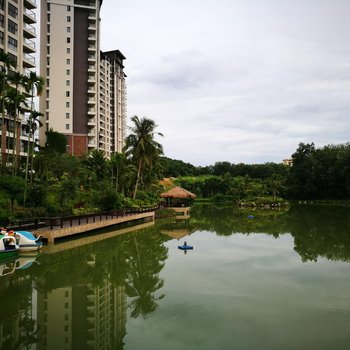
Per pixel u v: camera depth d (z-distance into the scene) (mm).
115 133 97062
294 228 33438
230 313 11086
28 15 52000
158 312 11211
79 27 76562
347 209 61062
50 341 9266
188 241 25766
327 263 18219
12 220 24078
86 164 56438
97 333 9648
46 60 74250
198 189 105000
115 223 32906
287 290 13539
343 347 8789
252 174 125812
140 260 18984
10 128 48938
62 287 13977
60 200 35688
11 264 17750
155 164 53750
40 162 49219
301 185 91875
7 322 10547
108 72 93562
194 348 8750
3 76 33000
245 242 25172
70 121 74125
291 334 9562
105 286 14133
